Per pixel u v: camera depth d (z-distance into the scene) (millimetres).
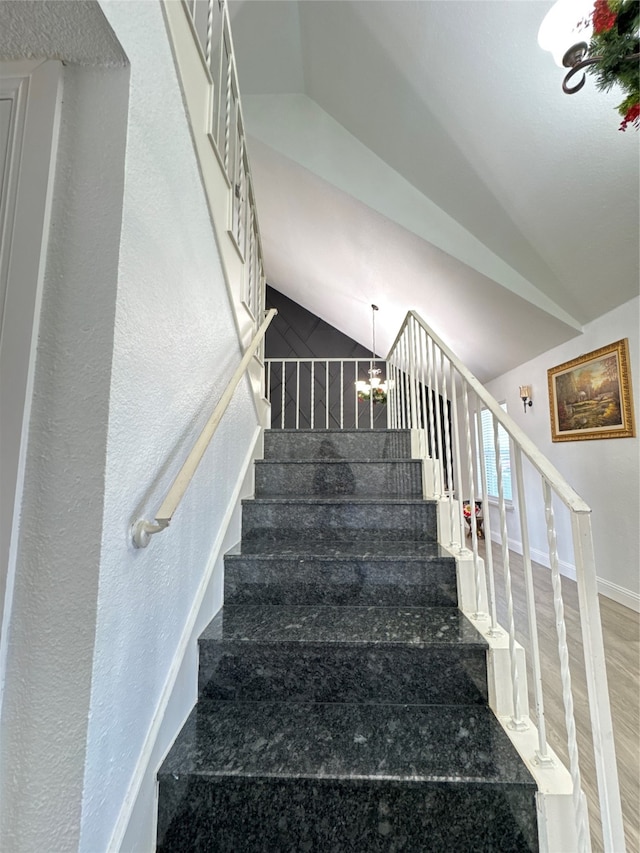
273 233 4973
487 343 4547
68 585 674
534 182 2562
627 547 2992
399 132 2984
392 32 2393
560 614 937
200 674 1211
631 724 1583
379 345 6402
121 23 733
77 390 702
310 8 2623
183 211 1071
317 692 1201
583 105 2072
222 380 1466
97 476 691
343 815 905
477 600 1424
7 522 670
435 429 2311
